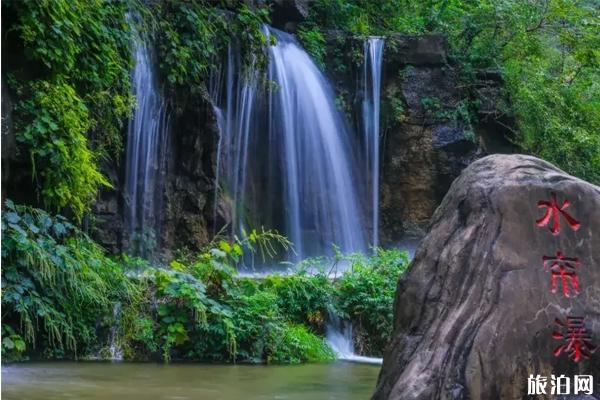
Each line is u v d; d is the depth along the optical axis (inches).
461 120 673.6
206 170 550.3
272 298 405.4
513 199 215.2
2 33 389.7
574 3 802.8
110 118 458.6
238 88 585.3
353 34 689.0
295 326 414.3
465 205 218.2
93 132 455.5
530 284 210.8
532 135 722.8
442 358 202.5
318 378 334.6
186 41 539.5
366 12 762.2
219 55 573.3
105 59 443.2
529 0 769.6
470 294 208.1
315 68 649.6
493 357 203.3
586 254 217.8
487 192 216.2
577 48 800.9
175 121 538.3
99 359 368.2
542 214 216.4
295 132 621.3
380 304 435.5
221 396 281.3
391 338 219.9
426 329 210.5
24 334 357.4
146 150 516.7
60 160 394.3
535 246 213.9
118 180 498.3
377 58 671.1
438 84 678.5
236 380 320.8
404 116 665.6
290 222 608.1
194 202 542.3
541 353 208.2
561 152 739.4
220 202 556.7
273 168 605.0
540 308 209.9
